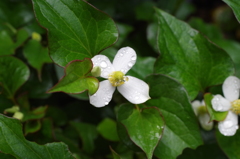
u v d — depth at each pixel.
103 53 0.35
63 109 0.39
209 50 0.32
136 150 0.31
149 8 0.43
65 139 0.36
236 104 0.31
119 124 0.30
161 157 0.31
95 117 0.39
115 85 0.29
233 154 0.32
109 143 0.37
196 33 0.32
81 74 0.27
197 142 0.31
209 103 0.31
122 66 0.29
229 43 0.42
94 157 0.37
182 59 0.32
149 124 0.29
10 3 0.39
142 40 0.41
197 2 0.55
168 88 0.31
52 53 0.29
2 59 0.33
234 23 0.52
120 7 0.44
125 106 0.30
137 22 0.44
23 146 0.29
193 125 0.31
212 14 0.54
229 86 0.31
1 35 0.36
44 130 0.33
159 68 0.32
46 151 0.29
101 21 0.30
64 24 0.29
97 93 0.29
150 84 0.31
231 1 0.31
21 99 0.34
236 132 0.33
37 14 0.28
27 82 0.36
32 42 0.35
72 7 0.29
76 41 0.29
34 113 0.34
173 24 0.32
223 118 0.31
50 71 0.38
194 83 0.32
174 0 0.42
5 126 0.29
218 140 0.33
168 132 0.31
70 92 0.27
